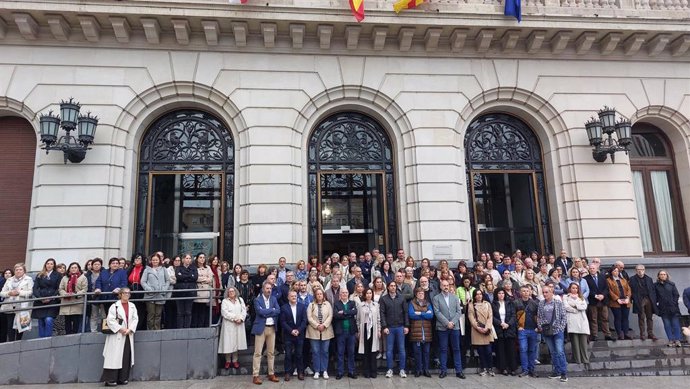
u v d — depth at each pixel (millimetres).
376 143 11625
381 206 11344
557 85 11711
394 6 10594
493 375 7766
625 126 10953
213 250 10648
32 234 9688
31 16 9891
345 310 7746
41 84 10234
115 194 10102
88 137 9734
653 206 12008
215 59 10891
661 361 8156
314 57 11211
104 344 7586
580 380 7445
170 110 11086
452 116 11336
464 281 8594
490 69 11648
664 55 12055
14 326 8055
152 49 10734
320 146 11406
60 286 8312
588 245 10867
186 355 7742
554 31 11258
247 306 8742
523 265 9602
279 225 10336
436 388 6941
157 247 10562
